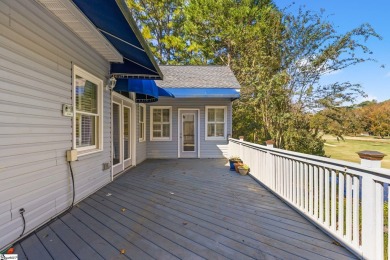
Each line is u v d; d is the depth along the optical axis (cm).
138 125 828
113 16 295
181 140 974
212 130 974
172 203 383
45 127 300
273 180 438
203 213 337
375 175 204
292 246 241
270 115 1121
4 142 237
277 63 1167
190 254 225
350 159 1175
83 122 419
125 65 524
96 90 468
